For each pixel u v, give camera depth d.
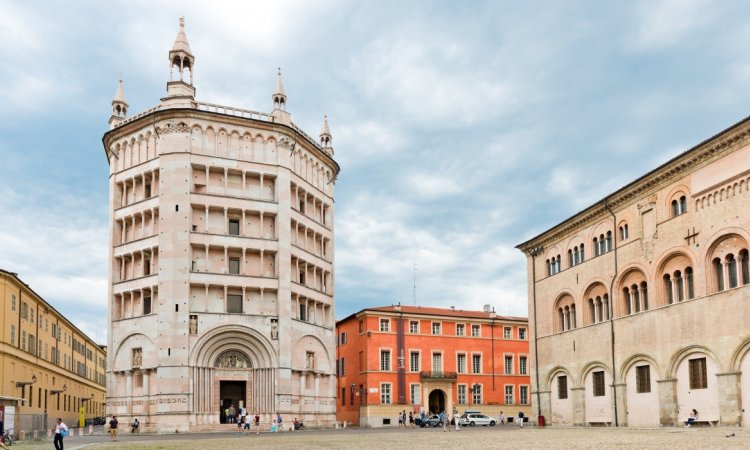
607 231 71.94
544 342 83.31
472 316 117.00
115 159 89.12
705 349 56.91
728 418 53.94
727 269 55.47
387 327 110.88
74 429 95.25
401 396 108.75
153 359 79.06
